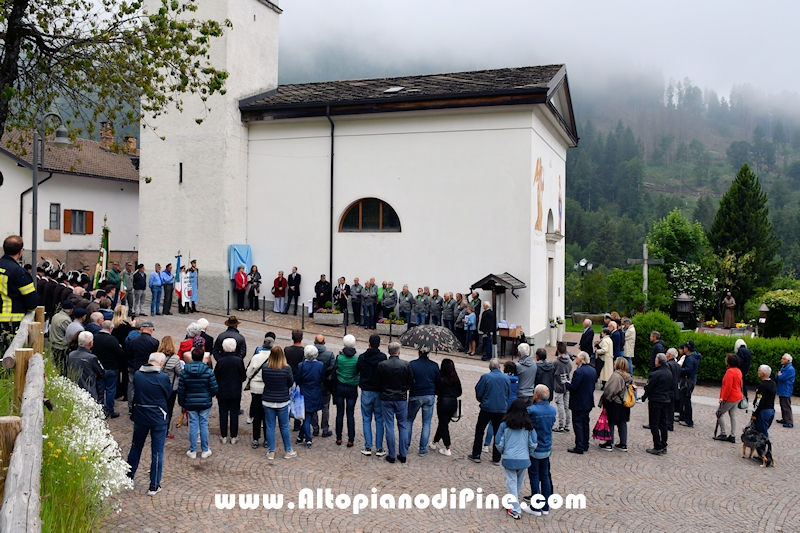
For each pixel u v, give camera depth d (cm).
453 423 1331
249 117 2600
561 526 859
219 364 1099
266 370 1037
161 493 867
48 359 997
